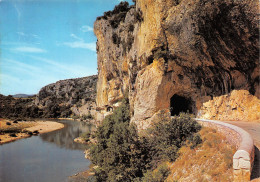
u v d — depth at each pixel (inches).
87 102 5590.6
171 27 882.8
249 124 658.2
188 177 497.7
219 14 653.9
